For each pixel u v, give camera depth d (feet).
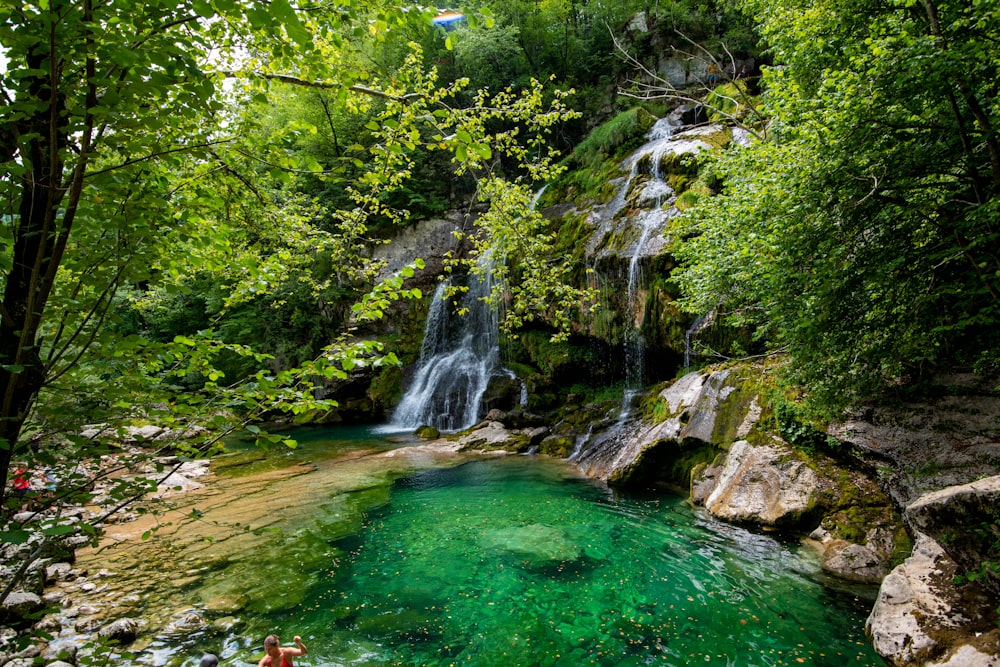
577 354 57.16
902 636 16.62
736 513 28.19
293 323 82.07
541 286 23.91
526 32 82.94
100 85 7.59
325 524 31.09
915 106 17.24
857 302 20.56
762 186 23.08
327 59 15.25
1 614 19.51
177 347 9.95
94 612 20.94
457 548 27.04
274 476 43.52
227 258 13.37
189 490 39.47
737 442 31.42
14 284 7.97
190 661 17.69
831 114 18.66
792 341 22.38
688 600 20.93
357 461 48.06
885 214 19.61
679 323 45.91
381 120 13.08
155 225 9.72
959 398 25.48
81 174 7.88
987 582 16.70
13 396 7.97
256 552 27.09
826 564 22.75
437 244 83.41
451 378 67.72
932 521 18.40
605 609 20.58
